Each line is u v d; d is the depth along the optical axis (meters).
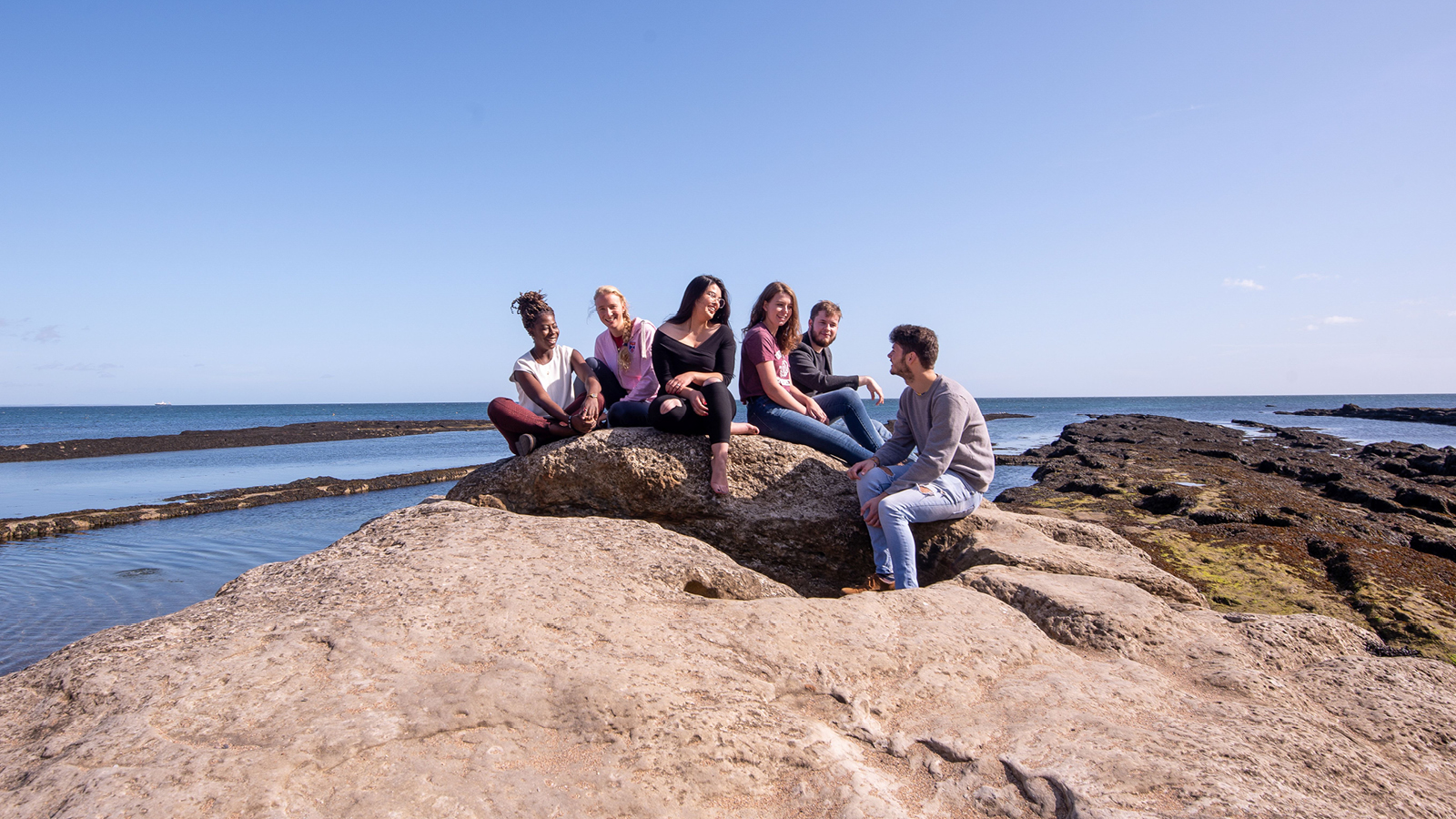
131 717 2.23
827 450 5.46
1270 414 77.56
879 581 4.56
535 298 5.35
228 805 1.87
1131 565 4.36
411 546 3.59
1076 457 20.50
